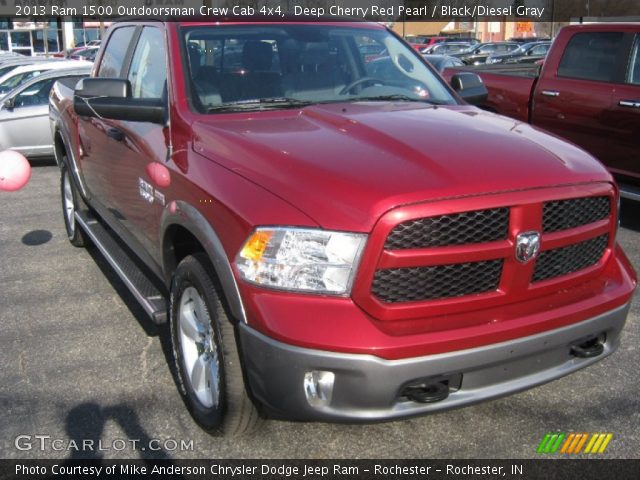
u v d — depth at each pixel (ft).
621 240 21.49
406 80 14.56
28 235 22.85
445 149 10.00
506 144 10.44
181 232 11.89
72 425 11.50
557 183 9.60
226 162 10.46
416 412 9.01
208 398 10.86
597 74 23.35
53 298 17.12
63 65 42.63
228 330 9.81
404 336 8.73
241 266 9.22
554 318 9.52
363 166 9.46
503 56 111.75
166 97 12.68
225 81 12.94
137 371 13.25
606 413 11.61
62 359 13.80
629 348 13.89
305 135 10.89
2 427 11.45
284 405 9.04
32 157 37.70
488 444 10.84
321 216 8.84
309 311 8.75
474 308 9.31
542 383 9.85
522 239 9.30
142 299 12.94
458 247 8.98
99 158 16.22
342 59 14.20
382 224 8.61
